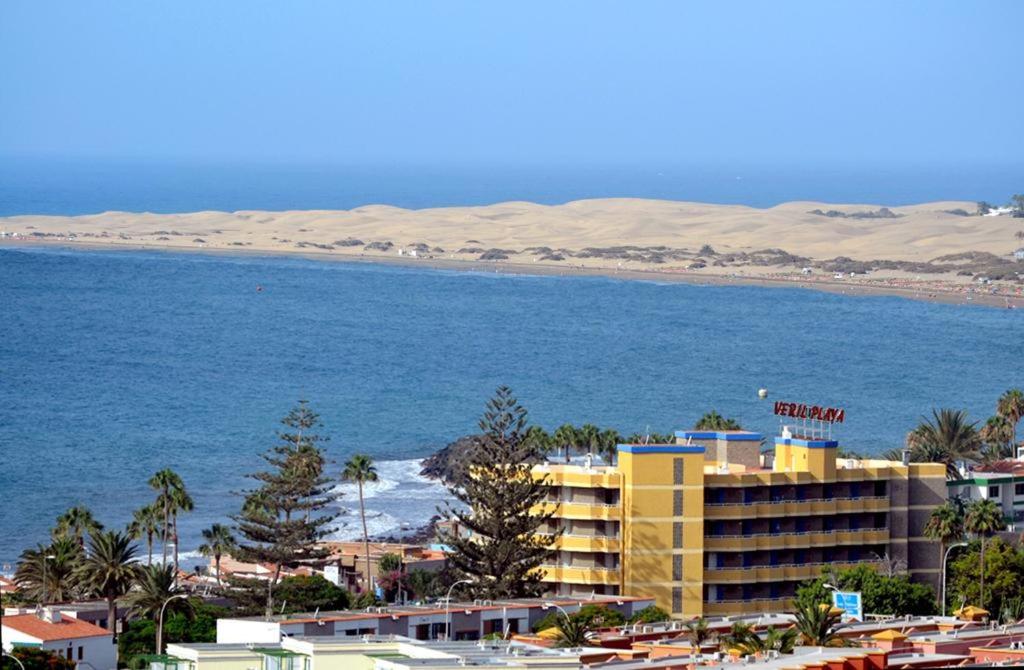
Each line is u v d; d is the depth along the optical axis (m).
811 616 175.38
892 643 173.75
